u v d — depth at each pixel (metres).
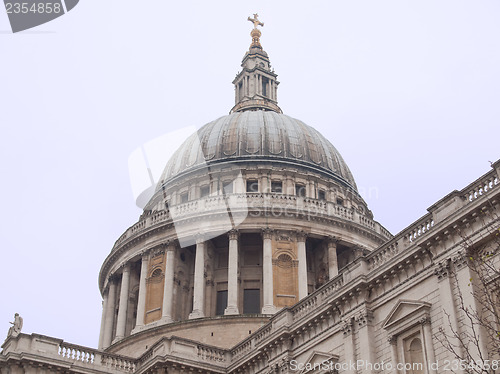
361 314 39.62
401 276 38.31
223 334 60.34
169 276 67.12
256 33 97.50
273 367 45.00
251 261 68.94
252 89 90.69
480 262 32.69
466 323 32.53
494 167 34.09
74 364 49.72
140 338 63.06
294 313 46.56
